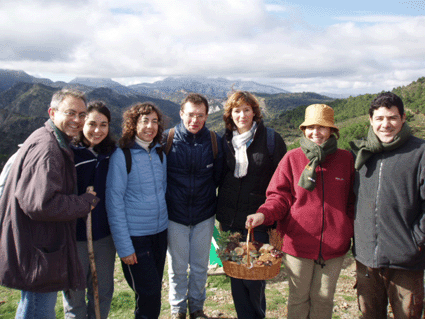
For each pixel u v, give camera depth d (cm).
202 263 359
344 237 269
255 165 330
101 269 308
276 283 462
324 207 270
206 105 336
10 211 225
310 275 279
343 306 381
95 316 298
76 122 248
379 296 270
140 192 310
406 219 238
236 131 351
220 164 352
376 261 247
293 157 289
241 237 312
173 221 345
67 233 244
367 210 254
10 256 222
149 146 321
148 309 315
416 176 236
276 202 285
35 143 230
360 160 255
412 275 243
